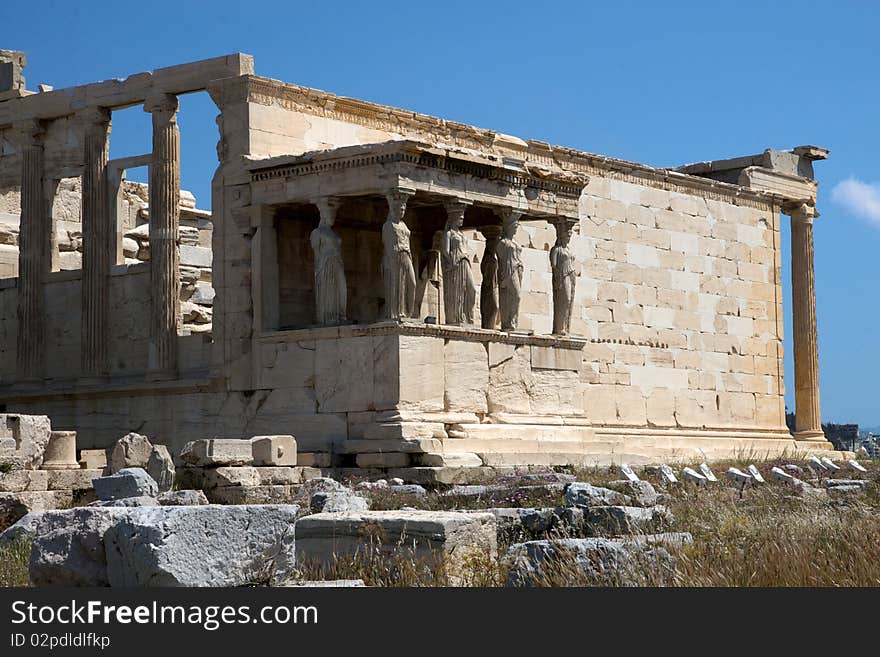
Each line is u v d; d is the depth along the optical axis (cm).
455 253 3122
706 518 2016
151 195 3497
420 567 1567
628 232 4094
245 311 3225
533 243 3800
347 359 3027
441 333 3044
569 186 3381
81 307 3641
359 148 3008
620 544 1580
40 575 1386
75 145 3719
